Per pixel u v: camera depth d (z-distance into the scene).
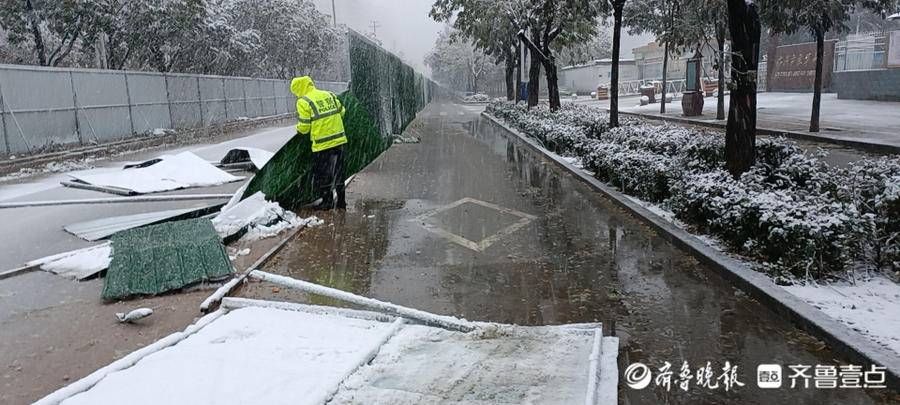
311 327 4.75
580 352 4.27
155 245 6.34
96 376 3.93
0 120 15.67
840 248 5.44
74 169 15.75
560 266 6.48
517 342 4.46
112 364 4.10
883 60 30.44
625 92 60.66
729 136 8.63
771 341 4.52
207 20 24.89
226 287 5.71
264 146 20.48
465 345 4.43
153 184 11.40
